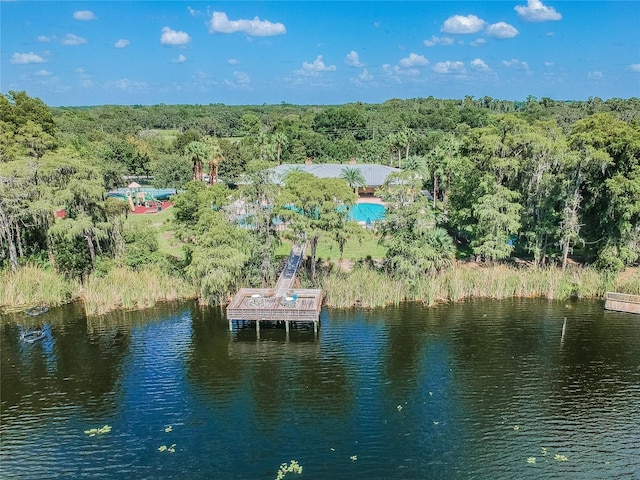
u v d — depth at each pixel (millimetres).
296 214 40844
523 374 31203
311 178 43469
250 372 31781
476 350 34406
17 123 65062
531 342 35438
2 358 33562
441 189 77312
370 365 32500
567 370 31641
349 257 50969
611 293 40750
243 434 25672
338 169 85125
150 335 36906
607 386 29812
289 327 38094
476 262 49938
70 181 44562
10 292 42000
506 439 25125
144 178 98562
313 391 29625
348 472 22828
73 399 28828
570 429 25844
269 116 185500
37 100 71750
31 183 46312
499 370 31734
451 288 43156
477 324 38469
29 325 38531
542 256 49156
